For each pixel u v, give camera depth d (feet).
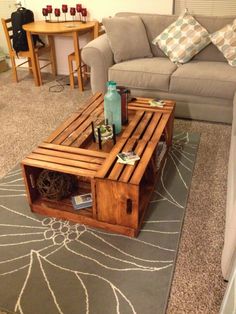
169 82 9.36
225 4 11.81
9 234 5.85
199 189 6.95
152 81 9.45
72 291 4.82
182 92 9.37
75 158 5.72
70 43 13.57
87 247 5.57
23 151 8.39
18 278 5.04
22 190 6.97
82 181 6.63
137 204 5.30
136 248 5.54
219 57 10.27
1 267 5.22
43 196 6.32
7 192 6.91
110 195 5.37
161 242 5.64
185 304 4.64
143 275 5.05
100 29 12.40
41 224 6.07
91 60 9.93
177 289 4.86
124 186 5.16
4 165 7.84
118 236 5.78
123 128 6.85
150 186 6.65
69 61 12.19
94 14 12.94
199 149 8.40
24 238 5.76
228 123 9.58
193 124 9.66
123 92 6.77
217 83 8.84
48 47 13.38
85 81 13.28
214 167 7.66
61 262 5.29
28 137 9.07
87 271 5.13
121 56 10.33
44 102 11.39
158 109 7.52
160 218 6.18
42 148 6.06
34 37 12.75
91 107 7.68
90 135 6.47
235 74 8.91
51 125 9.72
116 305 4.61
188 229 5.93
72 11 12.55
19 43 12.38
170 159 7.98
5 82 13.37
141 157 5.71
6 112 10.63
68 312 4.54
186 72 9.20
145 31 10.78
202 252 5.46
